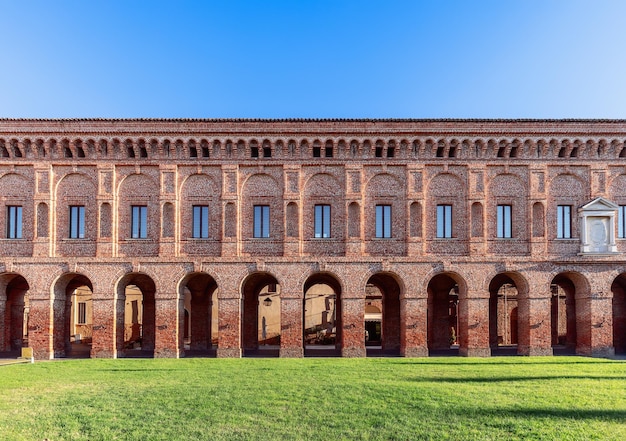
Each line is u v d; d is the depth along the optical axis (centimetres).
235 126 4219
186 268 4169
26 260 4150
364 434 1839
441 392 2531
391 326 4812
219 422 1994
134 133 4203
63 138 4197
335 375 3088
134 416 2094
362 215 4231
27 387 2748
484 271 4188
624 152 4319
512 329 5891
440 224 4272
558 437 1797
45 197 4212
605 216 4238
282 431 1873
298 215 4219
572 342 4759
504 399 2366
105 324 4134
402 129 4222
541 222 4262
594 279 4209
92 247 4225
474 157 4272
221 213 4238
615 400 2339
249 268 4169
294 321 4138
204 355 4388
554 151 4281
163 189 4238
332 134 4219
